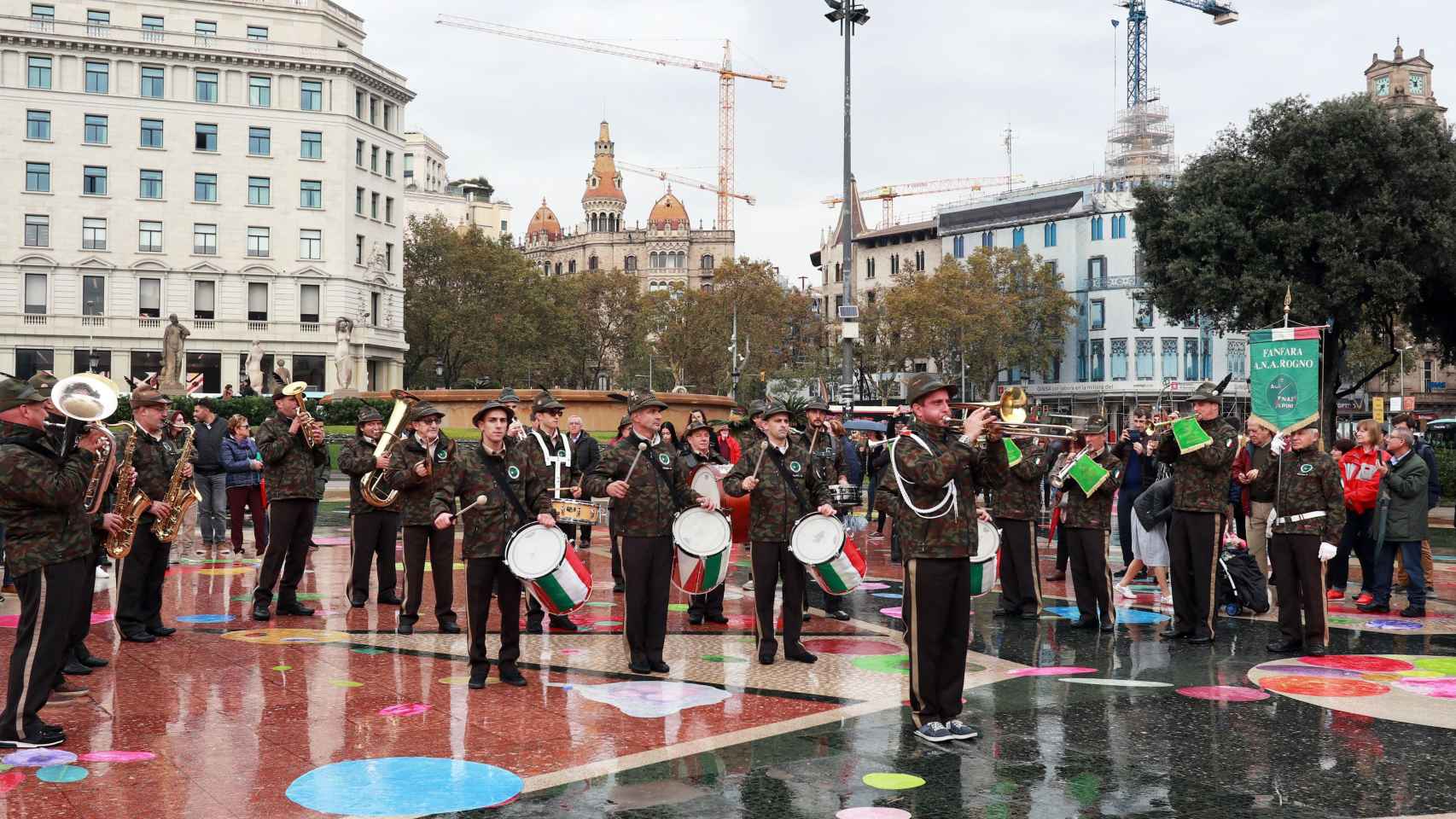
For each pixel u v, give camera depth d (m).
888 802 5.92
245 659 9.44
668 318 87.75
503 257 79.31
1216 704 8.15
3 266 65.69
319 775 6.33
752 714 7.75
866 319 78.00
